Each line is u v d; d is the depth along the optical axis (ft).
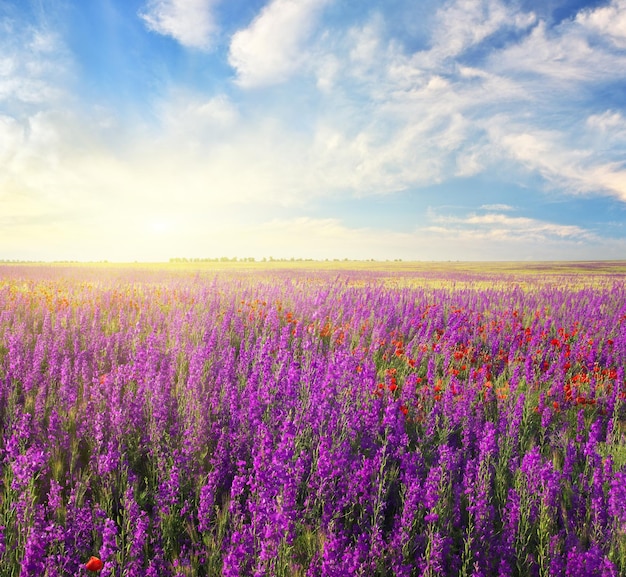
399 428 15.37
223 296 47.44
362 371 19.92
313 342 27.55
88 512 10.78
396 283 88.02
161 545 10.89
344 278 102.58
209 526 11.36
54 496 11.23
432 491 11.50
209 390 19.06
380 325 33.06
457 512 12.12
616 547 11.04
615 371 26.23
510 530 11.44
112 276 89.97
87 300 41.60
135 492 12.71
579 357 27.17
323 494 11.76
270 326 31.81
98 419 13.96
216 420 16.62
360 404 17.38
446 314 41.11
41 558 9.44
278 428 15.19
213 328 28.25
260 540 10.16
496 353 30.45
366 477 12.25
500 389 21.62
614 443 17.48
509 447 15.69
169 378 19.74
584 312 43.32
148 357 21.01
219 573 10.09
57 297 43.73
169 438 15.02
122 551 9.94
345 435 14.69
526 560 10.95
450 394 18.11
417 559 10.59
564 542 11.35
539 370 26.32
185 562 10.12
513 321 38.47
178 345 25.11
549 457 16.34
